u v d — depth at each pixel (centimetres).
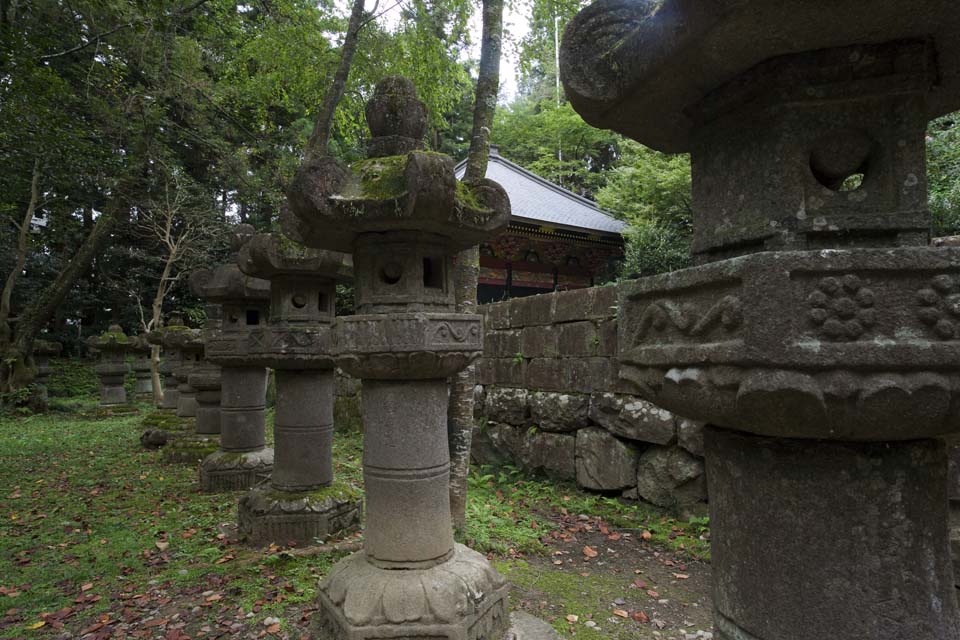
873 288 138
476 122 453
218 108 1146
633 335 203
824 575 159
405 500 291
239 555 414
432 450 298
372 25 675
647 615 332
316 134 578
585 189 2414
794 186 159
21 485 640
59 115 859
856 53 154
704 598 356
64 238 1628
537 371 659
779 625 165
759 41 150
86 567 395
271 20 743
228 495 584
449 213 270
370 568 292
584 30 187
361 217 269
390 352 276
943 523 167
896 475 159
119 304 2103
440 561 297
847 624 156
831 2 133
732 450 181
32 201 1428
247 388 631
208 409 799
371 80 710
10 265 1831
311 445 464
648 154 1320
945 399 136
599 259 1719
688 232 1251
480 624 281
